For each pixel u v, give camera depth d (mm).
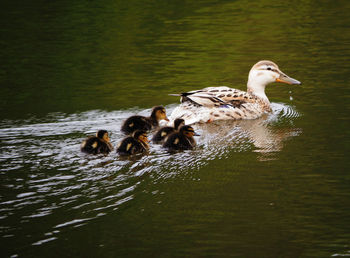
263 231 6539
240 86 14484
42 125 11117
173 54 17891
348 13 23297
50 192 7500
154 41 19578
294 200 7359
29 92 14102
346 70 15383
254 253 6094
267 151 9422
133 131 10438
